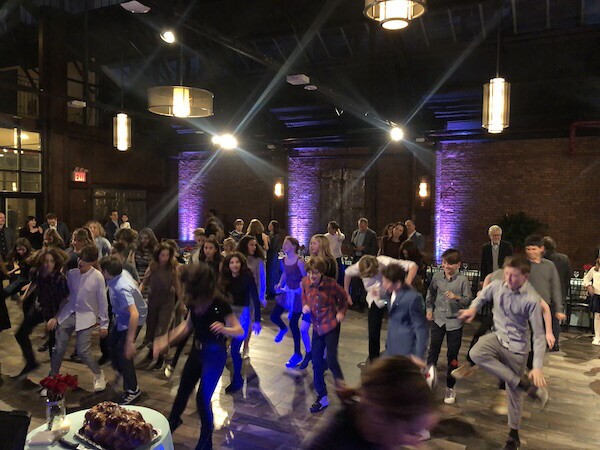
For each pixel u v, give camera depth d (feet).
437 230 37.86
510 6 25.63
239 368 16.05
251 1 28.55
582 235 33.24
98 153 43.34
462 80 30.14
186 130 45.50
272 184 44.78
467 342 22.07
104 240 23.43
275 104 36.83
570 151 32.42
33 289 17.06
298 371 17.94
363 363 18.94
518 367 12.39
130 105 43.62
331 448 4.64
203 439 11.64
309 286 14.97
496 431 13.58
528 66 28.25
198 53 34.50
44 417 14.08
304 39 29.81
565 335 23.82
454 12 26.68
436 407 4.50
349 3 27.55
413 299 12.72
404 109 32.01
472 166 36.65
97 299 15.20
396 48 28.55
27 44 41.29
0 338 21.83
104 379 16.22
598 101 29.30
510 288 12.27
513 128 32.55
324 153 42.47
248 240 19.40
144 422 8.81
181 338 12.53
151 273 17.58
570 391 16.65
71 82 41.88
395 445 4.46
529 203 34.86
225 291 16.21
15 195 37.70
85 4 35.19
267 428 13.50
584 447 12.83
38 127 38.96
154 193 48.60
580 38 25.90
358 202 41.34
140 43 36.01
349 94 33.01
